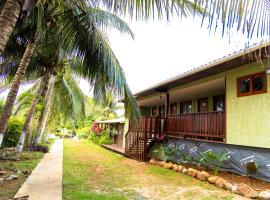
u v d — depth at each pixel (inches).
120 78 370.3
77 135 1905.8
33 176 376.2
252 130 388.5
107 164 584.4
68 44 376.2
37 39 402.6
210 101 638.5
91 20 357.4
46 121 948.0
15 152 554.9
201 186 371.2
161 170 509.0
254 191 313.3
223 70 448.8
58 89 797.2
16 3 192.2
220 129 454.9
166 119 631.2
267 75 368.8
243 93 410.9
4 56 465.4
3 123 380.2
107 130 1288.1
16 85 396.5
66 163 555.8
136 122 416.5
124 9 209.6
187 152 541.0
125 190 339.6
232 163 427.8
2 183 319.6
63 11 357.1
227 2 125.8
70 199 272.2
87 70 395.5
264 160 370.3
